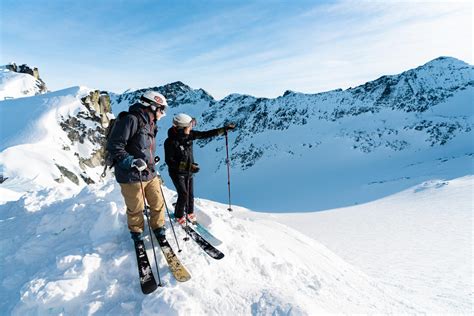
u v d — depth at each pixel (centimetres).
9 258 428
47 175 3045
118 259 395
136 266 393
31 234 473
